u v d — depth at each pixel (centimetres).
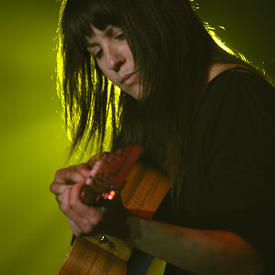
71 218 277
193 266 274
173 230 276
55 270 1016
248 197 267
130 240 284
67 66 390
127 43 319
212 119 293
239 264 266
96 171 277
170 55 317
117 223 276
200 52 322
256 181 266
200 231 275
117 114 429
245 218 267
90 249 386
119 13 309
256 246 263
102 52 335
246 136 276
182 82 317
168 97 322
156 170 378
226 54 334
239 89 289
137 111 407
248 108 281
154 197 362
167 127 327
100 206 268
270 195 264
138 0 311
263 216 264
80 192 271
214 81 302
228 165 277
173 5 320
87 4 314
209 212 294
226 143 282
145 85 323
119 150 290
